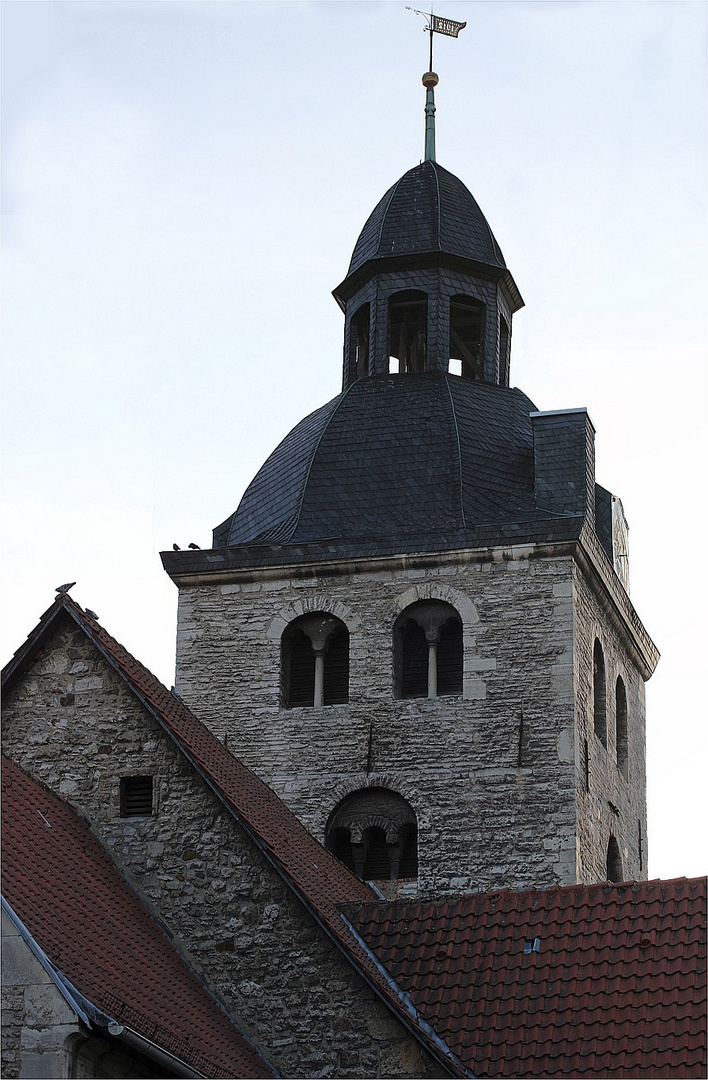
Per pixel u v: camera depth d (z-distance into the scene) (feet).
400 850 153.38
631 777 171.01
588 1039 105.19
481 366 177.17
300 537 162.50
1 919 98.99
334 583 160.56
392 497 163.43
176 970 112.06
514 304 184.44
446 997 110.01
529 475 164.86
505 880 149.69
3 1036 96.94
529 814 150.92
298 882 114.32
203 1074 101.71
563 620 155.33
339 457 166.50
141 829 118.73
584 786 154.10
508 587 156.87
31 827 114.21
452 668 157.28
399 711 155.84
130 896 116.47
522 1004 108.27
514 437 168.45
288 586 161.48
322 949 112.88
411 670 158.51
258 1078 107.24
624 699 172.04
